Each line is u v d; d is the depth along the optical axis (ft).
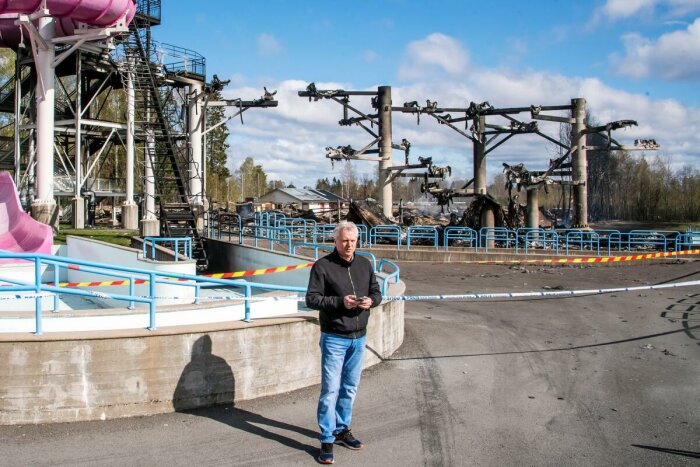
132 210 120.67
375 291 20.11
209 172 316.81
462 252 89.51
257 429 21.80
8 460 18.98
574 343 35.70
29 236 67.67
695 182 289.12
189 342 23.86
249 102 116.57
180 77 115.14
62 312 26.48
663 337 37.06
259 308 31.48
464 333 38.47
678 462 19.10
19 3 90.33
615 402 24.94
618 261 85.76
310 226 98.73
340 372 19.49
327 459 18.84
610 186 313.32
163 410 23.45
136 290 49.06
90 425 22.13
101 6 91.35
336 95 116.16
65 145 140.15
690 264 81.71
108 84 129.18
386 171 117.70
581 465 18.89
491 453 19.76
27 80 118.73
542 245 103.09
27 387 22.11
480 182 114.62
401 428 21.95
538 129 110.42
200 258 82.99
